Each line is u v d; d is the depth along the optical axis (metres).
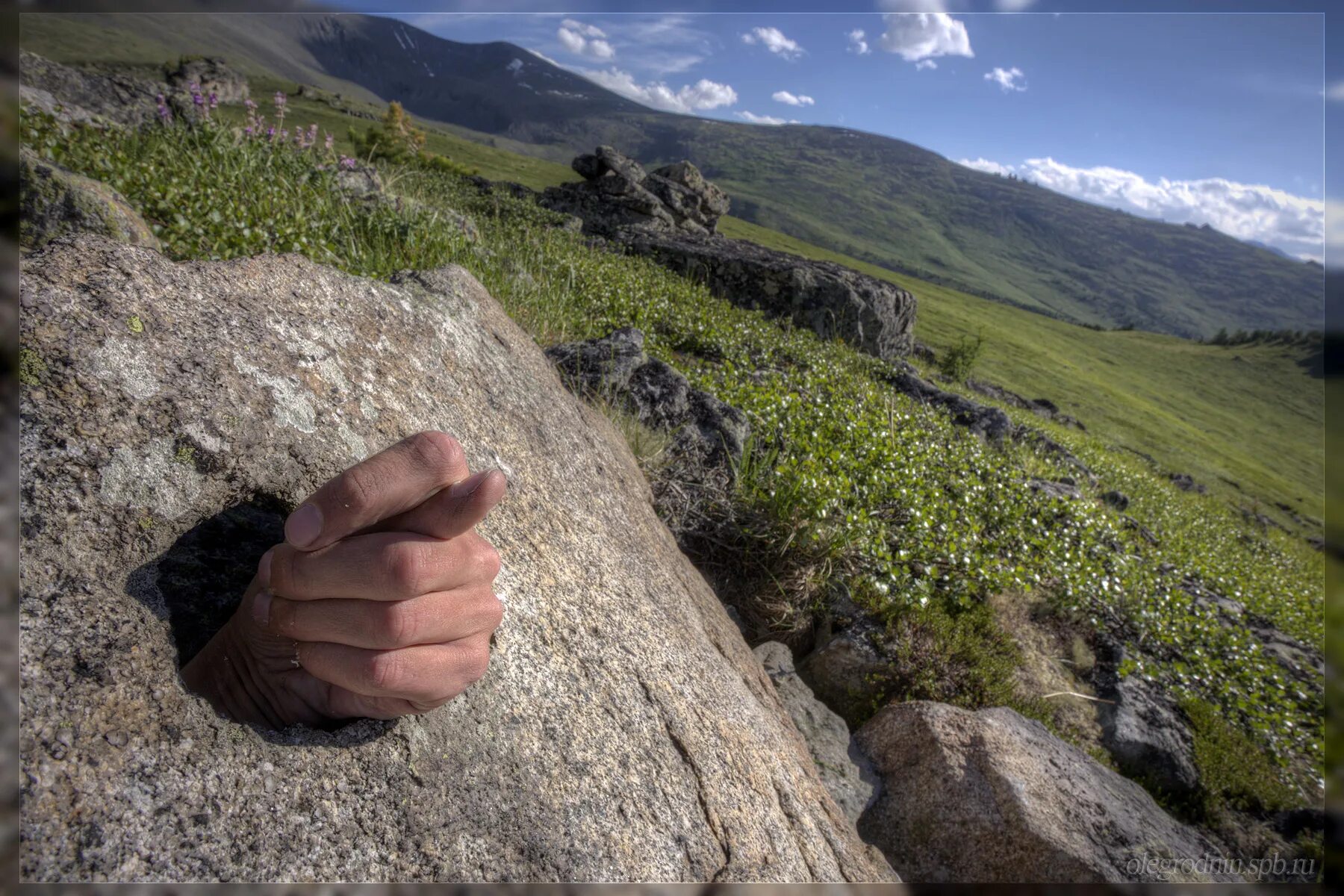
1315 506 46.41
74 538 0.92
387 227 5.95
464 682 0.94
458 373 2.02
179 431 1.08
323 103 108.75
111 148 5.05
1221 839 4.92
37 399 0.96
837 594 5.18
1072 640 6.49
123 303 1.14
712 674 2.19
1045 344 83.75
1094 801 3.58
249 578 1.09
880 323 19.72
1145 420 55.81
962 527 6.89
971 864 3.27
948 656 5.00
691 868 1.42
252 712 0.98
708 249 20.00
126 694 0.87
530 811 1.20
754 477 5.47
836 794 3.46
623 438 4.55
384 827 1.00
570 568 1.86
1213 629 7.99
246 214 4.55
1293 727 6.78
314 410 1.34
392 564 0.81
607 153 28.56
